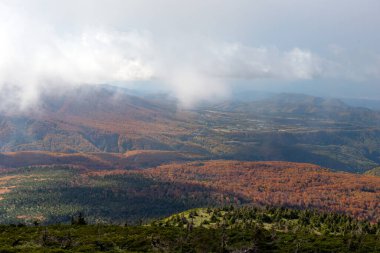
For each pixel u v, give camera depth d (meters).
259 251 105.94
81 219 162.25
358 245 114.62
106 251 98.31
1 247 94.25
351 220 169.38
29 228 138.75
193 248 105.88
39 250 91.12
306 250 108.56
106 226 148.00
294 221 170.75
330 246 112.75
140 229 137.62
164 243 108.94
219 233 123.88
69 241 108.19
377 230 150.25
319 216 170.38
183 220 170.88
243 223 158.62
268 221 169.50
